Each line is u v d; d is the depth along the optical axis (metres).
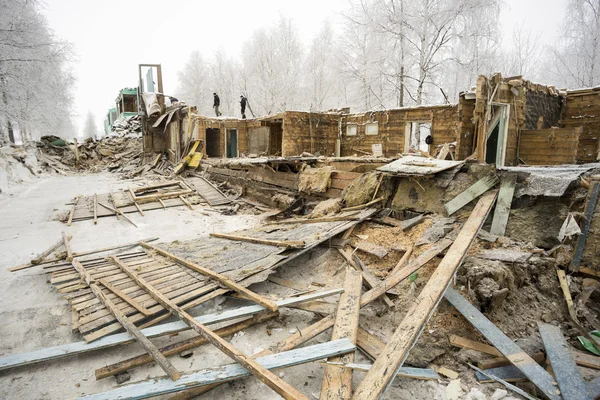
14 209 11.03
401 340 3.12
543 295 4.17
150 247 6.72
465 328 3.74
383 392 2.62
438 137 12.40
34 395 3.07
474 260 4.43
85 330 3.78
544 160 9.64
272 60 27.52
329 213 7.59
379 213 7.02
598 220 4.22
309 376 3.27
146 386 2.77
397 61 20.22
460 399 2.92
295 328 4.12
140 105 23.62
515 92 9.48
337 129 16.41
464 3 17.98
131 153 25.31
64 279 5.20
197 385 2.81
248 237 6.64
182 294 4.47
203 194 12.94
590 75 19.41
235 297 4.49
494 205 5.63
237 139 20.30
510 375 3.12
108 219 10.05
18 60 17.47
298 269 5.74
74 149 24.39
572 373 2.93
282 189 10.61
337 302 4.47
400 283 4.77
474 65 18.98
